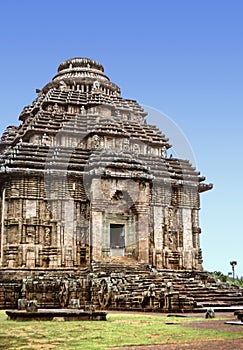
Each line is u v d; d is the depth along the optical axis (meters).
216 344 16.72
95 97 58.25
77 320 26.12
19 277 44.38
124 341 17.67
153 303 33.34
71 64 62.94
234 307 33.53
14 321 25.42
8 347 16.27
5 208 47.50
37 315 26.03
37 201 47.50
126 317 28.19
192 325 23.14
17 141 56.62
